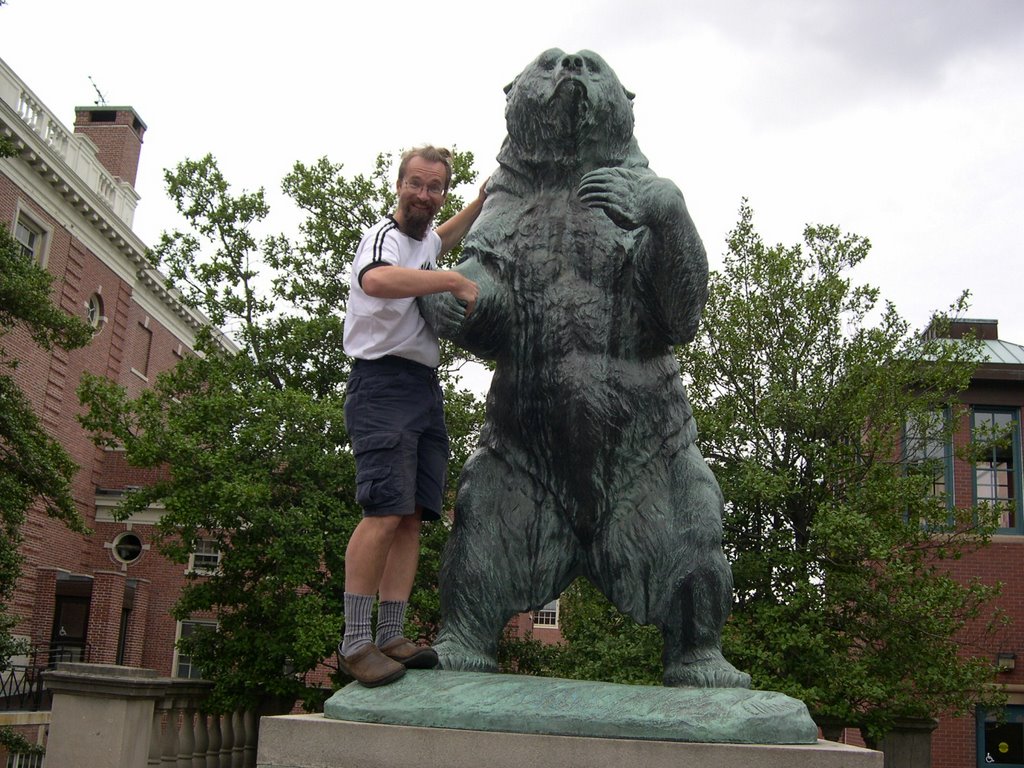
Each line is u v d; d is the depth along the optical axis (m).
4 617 13.76
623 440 3.04
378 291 2.61
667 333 3.02
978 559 17.02
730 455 13.21
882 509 12.39
